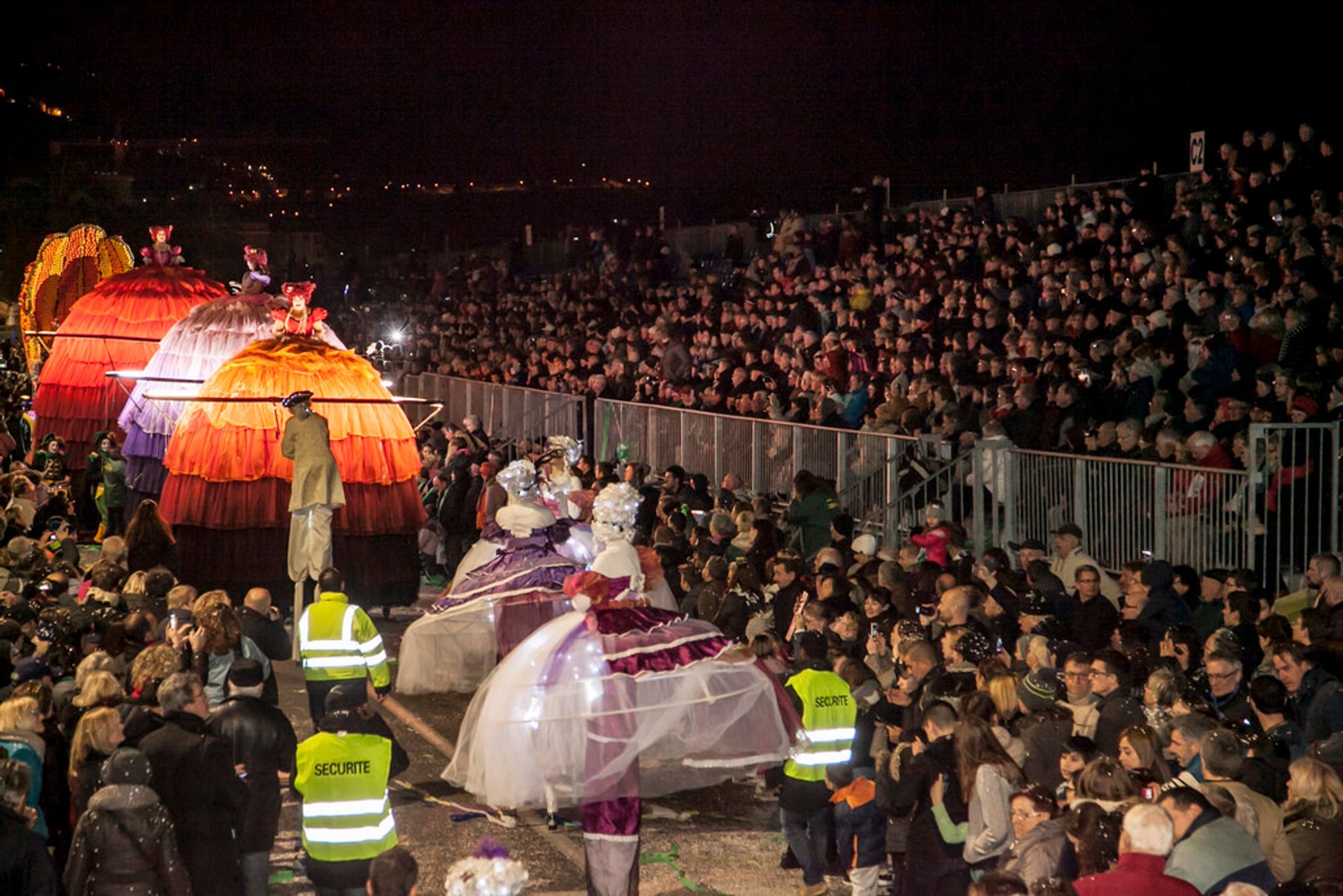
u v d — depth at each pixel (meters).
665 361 23.33
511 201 56.97
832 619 9.70
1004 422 15.16
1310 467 11.72
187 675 6.99
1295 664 8.02
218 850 6.80
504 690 8.12
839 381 19.27
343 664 10.02
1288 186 18.52
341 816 6.98
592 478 18.30
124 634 9.16
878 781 7.65
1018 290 19.06
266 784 7.38
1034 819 6.19
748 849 9.14
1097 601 10.27
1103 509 13.27
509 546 12.13
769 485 18.28
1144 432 13.34
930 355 18.39
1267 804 6.26
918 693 8.43
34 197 45.56
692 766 8.02
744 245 35.09
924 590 10.66
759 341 23.34
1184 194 20.20
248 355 16.12
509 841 9.27
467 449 20.19
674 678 7.92
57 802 7.71
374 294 46.25
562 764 7.87
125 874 6.14
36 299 27.16
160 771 6.77
